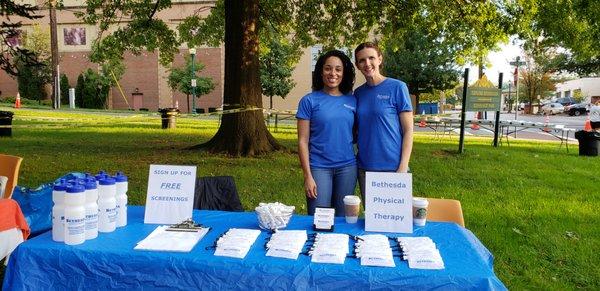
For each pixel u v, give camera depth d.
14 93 44.06
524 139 19.08
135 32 16.77
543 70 51.31
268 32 18.09
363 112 3.61
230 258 2.31
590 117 15.75
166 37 17.20
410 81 36.16
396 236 2.69
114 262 2.33
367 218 2.80
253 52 11.41
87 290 2.35
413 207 2.88
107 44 16.69
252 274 2.24
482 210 6.61
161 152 11.71
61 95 42.06
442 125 21.42
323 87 3.72
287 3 16.69
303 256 2.35
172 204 2.93
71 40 43.31
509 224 5.98
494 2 12.99
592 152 12.97
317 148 3.62
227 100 11.50
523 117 42.31
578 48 14.34
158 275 2.30
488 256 2.62
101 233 2.67
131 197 7.04
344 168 3.63
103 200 2.68
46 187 3.88
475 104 13.32
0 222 3.24
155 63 42.88
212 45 18.56
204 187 4.15
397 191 2.81
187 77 37.78
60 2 16.31
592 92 63.06
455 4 13.34
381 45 16.44
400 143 3.61
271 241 2.47
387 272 2.19
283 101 40.31
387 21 15.12
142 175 8.75
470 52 14.39
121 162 10.20
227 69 11.47
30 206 3.73
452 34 14.22
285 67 33.56
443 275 2.17
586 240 5.42
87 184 2.54
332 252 2.31
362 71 3.61
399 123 3.61
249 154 11.15
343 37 18.75
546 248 5.14
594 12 13.16
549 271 4.54
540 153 13.45
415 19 14.43
